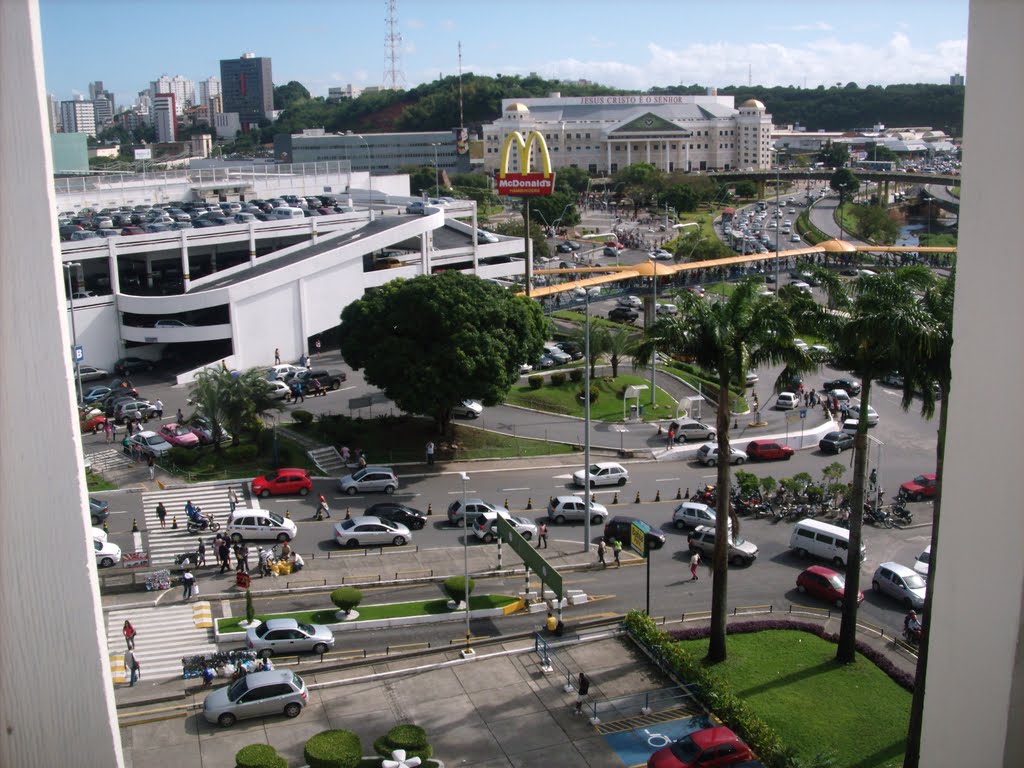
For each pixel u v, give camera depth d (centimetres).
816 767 3039
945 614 595
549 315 11369
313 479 6397
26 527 569
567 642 4238
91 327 8988
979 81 543
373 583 4844
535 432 7631
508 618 4541
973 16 542
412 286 6688
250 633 4122
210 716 3566
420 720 3628
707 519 5756
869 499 6112
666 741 3478
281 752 3388
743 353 3712
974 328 562
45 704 585
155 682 3903
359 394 8419
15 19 531
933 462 7162
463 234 12988
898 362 3416
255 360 9394
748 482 6094
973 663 574
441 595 4766
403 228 10481
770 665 4019
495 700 3775
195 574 4925
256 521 5312
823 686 3841
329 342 10331
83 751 596
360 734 3519
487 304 6700
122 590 4712
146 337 9044
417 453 6981
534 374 8656
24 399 561
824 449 7381
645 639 4153
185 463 6412
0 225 544
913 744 3053
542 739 3497
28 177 546
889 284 3434
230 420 6544
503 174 9812
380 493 6250
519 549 4678
